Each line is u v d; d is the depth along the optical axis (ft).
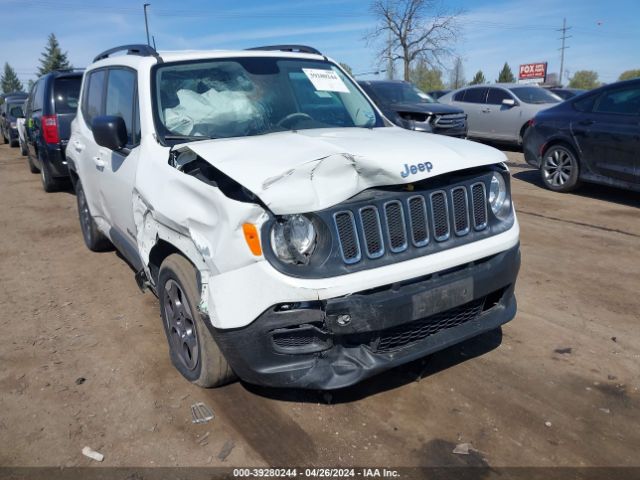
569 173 27.73
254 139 10.82
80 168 17.46
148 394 11.00
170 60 13.15
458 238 10.03
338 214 8.83
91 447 9.52
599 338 12.90
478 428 9.81
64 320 14.57
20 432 9.94
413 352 9.61
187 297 10.31
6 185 35.32
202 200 9.36
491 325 10.60
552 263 17.87
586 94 27.20
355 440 9.53
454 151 10.09
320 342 9.12
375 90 40.11
